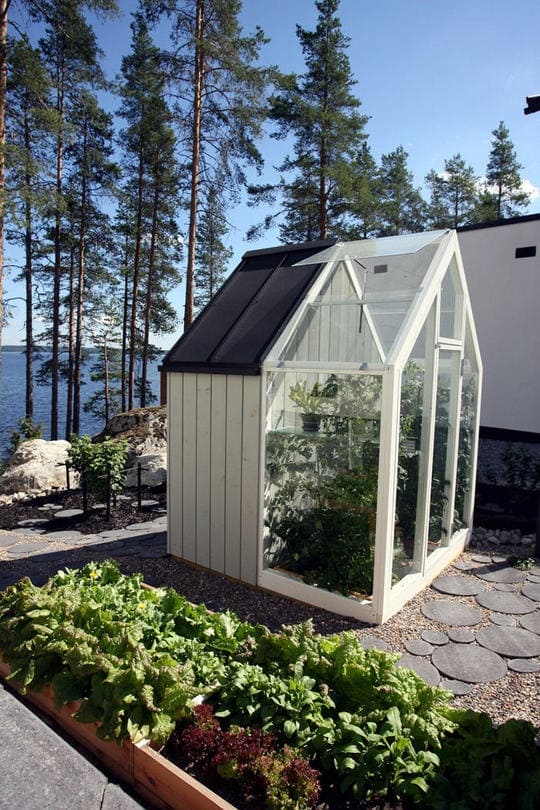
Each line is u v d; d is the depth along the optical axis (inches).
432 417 174.9
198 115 541.0
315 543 169.0
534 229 407.5
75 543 235.1
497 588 182.9
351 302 172.7
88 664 95.7
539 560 210.8
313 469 170.2
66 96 637.3
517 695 120.3
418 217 1104.2
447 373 191.5
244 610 163.5
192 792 75.4
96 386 1772.9
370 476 154.4
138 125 701.9
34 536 247.1
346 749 82.0
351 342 168.7
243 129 554.9
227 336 188.9
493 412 440.8
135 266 832.3
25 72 459.5
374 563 154.3
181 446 201.3
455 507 216.5
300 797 75.7
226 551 188.7
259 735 85.4
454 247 184.5
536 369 413.7
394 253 171.6
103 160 717.3
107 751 90.0
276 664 103.8
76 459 273.6
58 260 775.1
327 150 677.3
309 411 169.9
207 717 90.8
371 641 144.3
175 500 206.4
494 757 82.4
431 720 90.1
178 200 740.0
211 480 191.0
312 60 682.2
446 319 186.9
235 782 80.7
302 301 181.0
